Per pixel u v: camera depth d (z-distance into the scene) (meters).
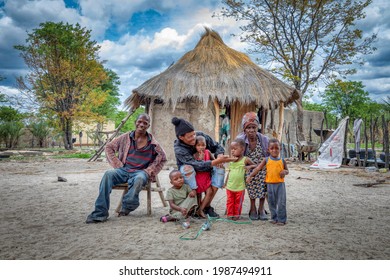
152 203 6.02
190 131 4.56
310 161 16.12
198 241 3.60
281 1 20.41
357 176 10.44
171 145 13.35
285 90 13.13
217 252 3.25
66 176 10.15
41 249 3.39
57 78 29.52
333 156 13.52
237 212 4.67
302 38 21.09
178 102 13.17
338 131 13.69
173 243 3.54
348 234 3.88
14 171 11.69
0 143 31.36
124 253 3.24
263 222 4.52
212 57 13.22
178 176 4.42
